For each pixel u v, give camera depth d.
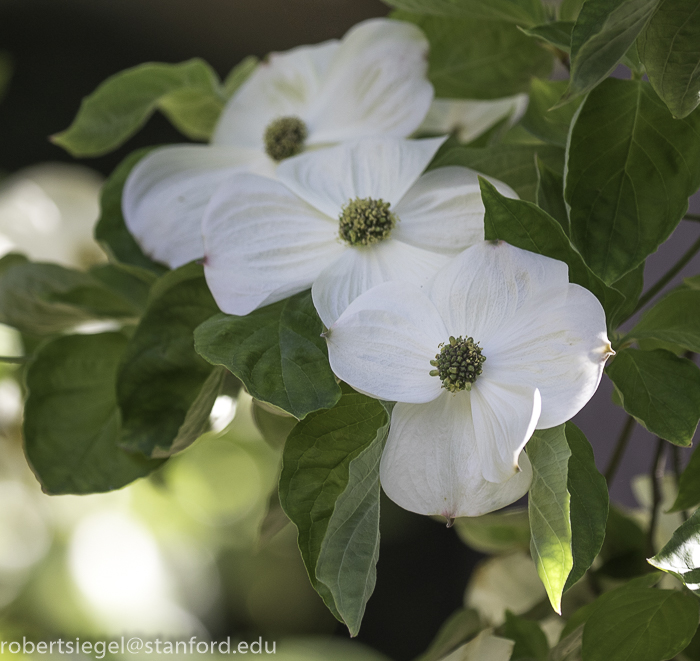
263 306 0.78
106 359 0.86
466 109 0.92
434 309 0.75
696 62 0.74
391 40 0.85
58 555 1.34
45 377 0.85
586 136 0.77
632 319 1.05
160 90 0.91
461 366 0.74
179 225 0.84
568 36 0.79
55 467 0.83
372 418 0.76
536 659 0.82
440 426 0.75
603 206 0.77
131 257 0.86
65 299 0.89
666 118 0.77
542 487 0.73
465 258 0.75
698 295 0.78
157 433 0.81
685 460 0.91
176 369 0.81
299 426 0.76
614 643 0.77
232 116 0.88
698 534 0.73
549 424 0.73
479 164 0.81
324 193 0.79
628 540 0.87
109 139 0.92
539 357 0.74
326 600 0.75
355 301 0.75
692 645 0.82
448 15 0.84
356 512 0.74
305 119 0.86
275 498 0.86
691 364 0.77
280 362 0.76
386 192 0.79
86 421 0.84
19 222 1.11
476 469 0.75
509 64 0.88
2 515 1.28
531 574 0.92
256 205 0.79
